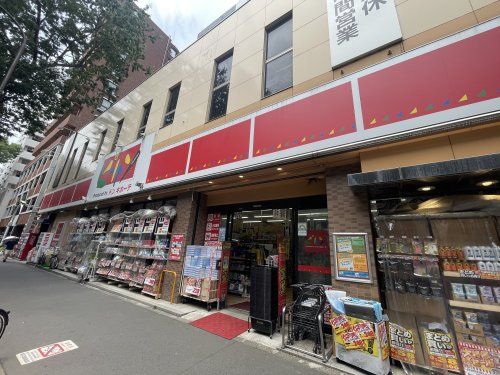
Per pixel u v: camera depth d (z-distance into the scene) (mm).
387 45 4215
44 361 3170
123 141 10906
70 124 20578
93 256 9391
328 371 3094
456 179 3078
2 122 9164
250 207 6547
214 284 5816
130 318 5004
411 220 3477
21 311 5121
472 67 3137
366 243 3676
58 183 15578
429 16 3965
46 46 8320
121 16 8672
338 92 4309
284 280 4984
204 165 6199
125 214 8766
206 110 7379
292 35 6066
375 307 3094
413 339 3068
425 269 3219
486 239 3020
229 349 3691
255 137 5328
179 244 6664
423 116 3303
